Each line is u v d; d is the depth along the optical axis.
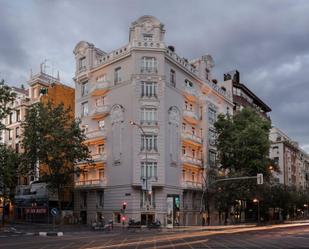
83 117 60.66
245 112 63.91
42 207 61.25
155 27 54.66
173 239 30.00
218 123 62.75
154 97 53.22
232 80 80.44
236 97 80.38
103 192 55.31
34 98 67.88
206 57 66.75
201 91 65.19
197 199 60.38
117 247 23.25
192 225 57.16
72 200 61.69
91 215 56.59
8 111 45.22
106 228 44.91
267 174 61.75
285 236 33.25
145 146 52.09
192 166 59.09
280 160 111.62
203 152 62.53
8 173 46.97
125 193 51.78
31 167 54.09
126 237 32.91
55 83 68.38
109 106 56.19
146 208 51.06
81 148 53.41
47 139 52.31
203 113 63.62
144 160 51.72
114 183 53.59
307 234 36.03
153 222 48.53
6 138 71.25
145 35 54.44
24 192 64.75
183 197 56.97
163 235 35.41
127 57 54.72
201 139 62.59
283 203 75.56
